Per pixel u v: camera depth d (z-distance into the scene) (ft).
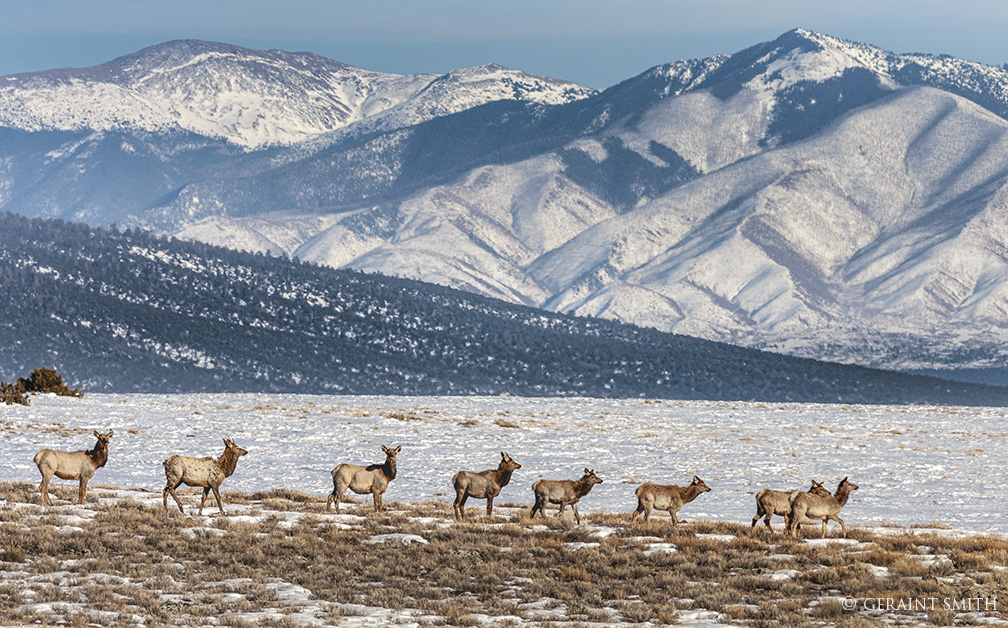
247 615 119.44
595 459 321.52
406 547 156.46
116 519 167.73
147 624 113.80
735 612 122.52
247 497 213.25
